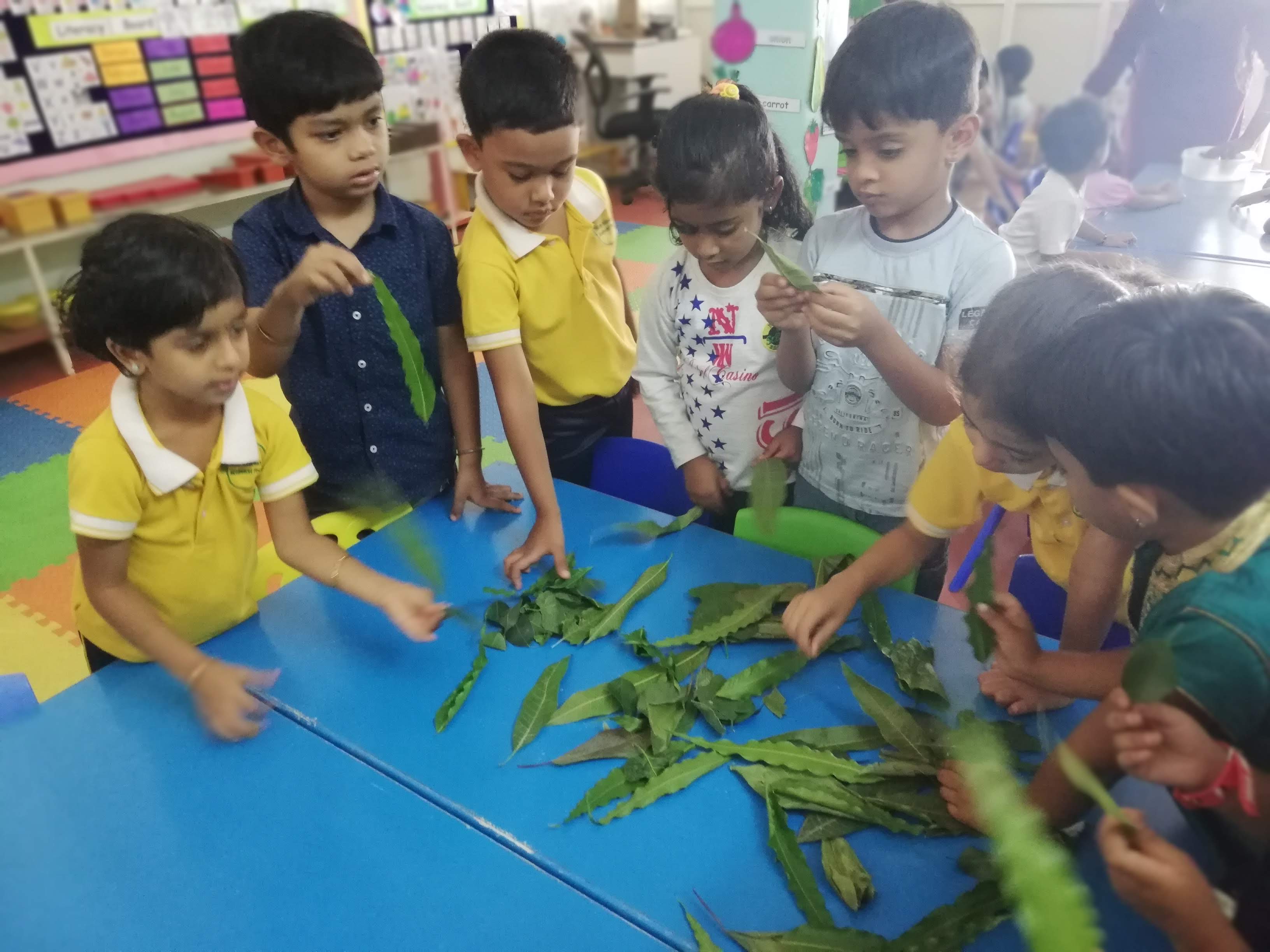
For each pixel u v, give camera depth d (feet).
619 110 16.34
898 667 2.75
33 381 9.95
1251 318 1.67
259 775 2.55
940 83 2.98
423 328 4.25
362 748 2.63
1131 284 2.05
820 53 5.89
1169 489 1.73
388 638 3.09
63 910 2.18
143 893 2.22
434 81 13.56
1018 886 1.62
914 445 3.98
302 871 2.26
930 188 3.28
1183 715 1.67
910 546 3.13
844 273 3.81
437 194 13.89
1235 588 1.76
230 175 11.43
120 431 2.98
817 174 5.94
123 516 2.98
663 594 3.26
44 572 6.70
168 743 2.67
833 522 3.66
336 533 4.00
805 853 2.26
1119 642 3.33
